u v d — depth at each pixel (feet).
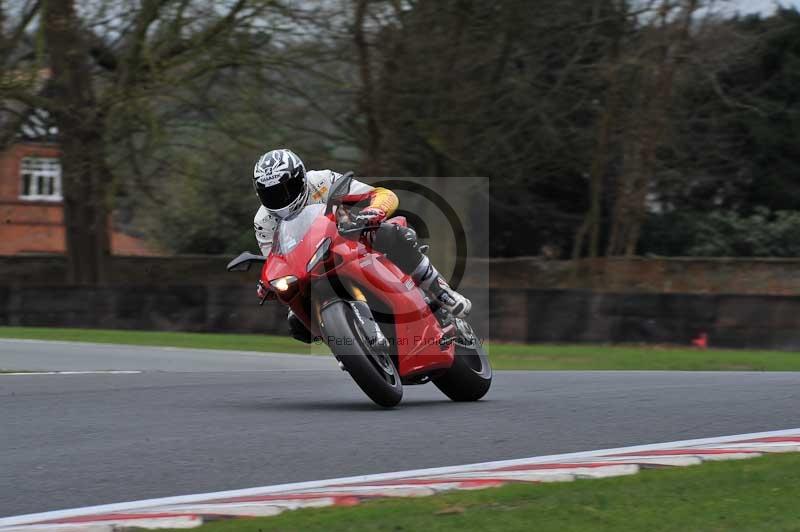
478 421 64.03
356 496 42.86
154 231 310.65
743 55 234.58
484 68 208.95
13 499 42.78
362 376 65.46
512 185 224.53
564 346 166.20
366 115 205.26
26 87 197.06
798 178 306.76
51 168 415.44
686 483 47.60
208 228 296.71
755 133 300.20
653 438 59.52
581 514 41.68
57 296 183.52
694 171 269.23
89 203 219.82
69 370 106.52
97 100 210.59
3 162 240.53
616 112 215.31
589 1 208.85
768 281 225.97
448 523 39.75
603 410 69.72
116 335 154.40
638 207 227.40
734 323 162.81
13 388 79.97
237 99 211.41
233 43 200.85
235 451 53.06
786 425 64.85
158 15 199.93
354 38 199.11
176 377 92.94
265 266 66.44
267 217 68.54
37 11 206.28
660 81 211.82
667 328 164.86
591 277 232.73
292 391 82.17
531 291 168.76
